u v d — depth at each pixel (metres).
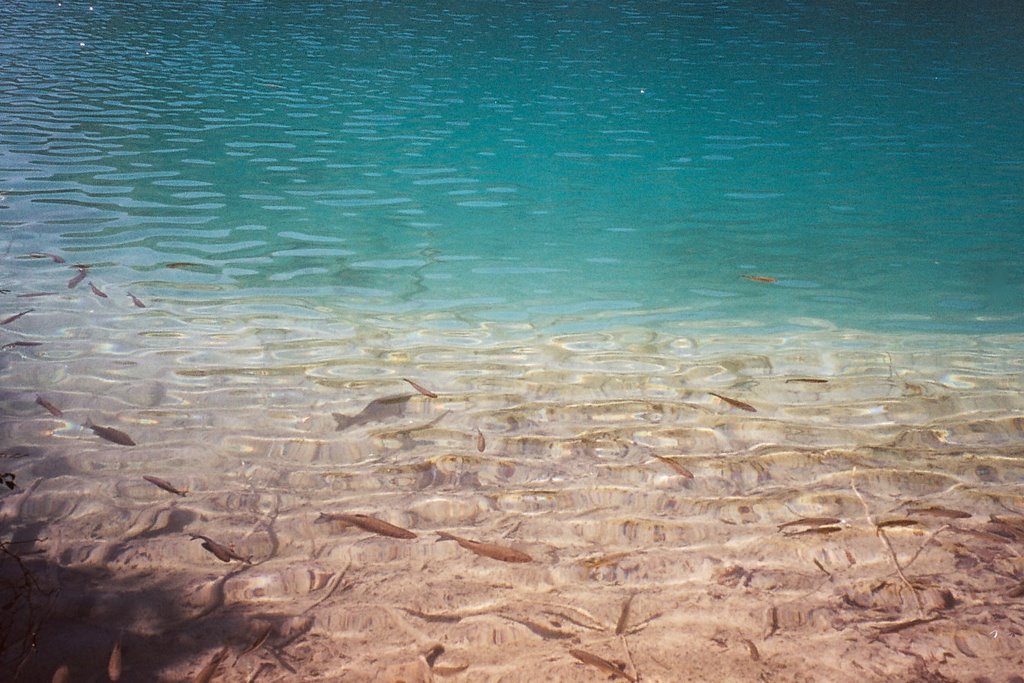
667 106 12.70
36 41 16.59
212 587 2.85
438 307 5.80
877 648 2.60
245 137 10.59
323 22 19.73
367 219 7.83
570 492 3.51
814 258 7.05
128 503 3.35
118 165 9.16
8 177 8.48
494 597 2.84
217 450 3.81
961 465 3.76
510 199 8.59
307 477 3.61
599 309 5.86
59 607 2.72
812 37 18.44
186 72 14.29
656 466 3.74
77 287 5.80
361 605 2.78
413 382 4.51
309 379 4.59
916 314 5.84
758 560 3.05
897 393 4.55
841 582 2.93
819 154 10.37
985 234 7.68
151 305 5.56
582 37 18.39
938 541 3.16
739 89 13.77
